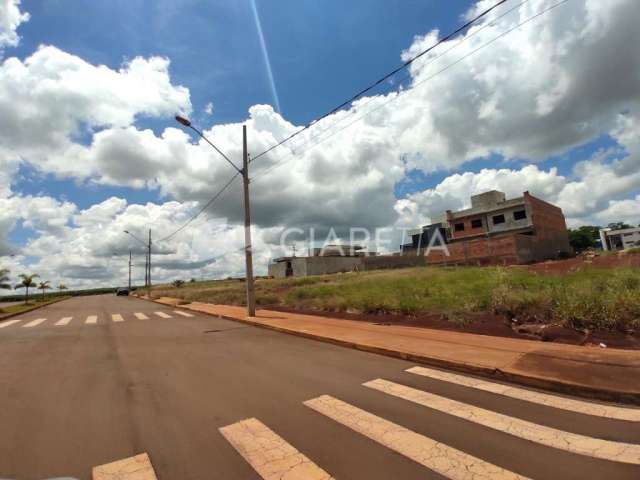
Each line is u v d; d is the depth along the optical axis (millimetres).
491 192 43844
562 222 48344
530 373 5457
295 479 3037
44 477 3184
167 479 3096
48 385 6012
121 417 4559
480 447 3518
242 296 25297
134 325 14594
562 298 8852
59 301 45906
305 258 54875
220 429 4121
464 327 9383
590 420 4082
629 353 6129
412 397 4996
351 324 11547
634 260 18406
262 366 7062
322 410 4613
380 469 3158
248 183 16359
